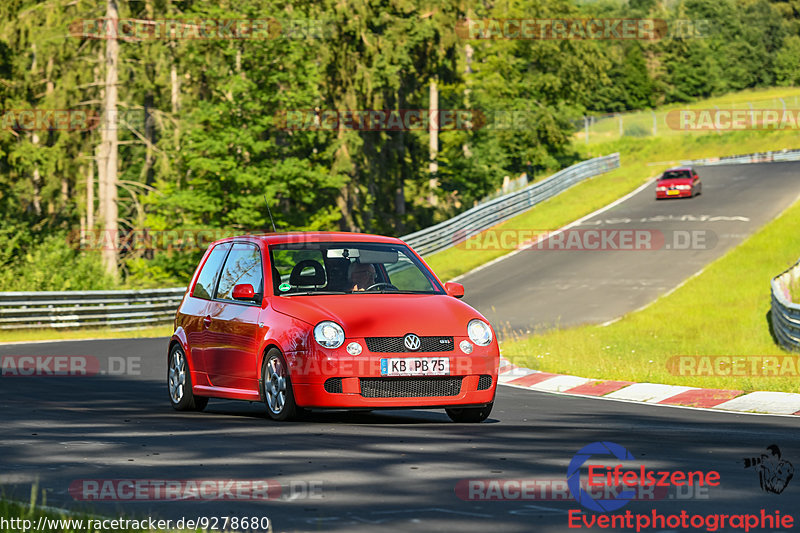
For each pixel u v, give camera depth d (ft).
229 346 137.08
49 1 653.71
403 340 123.85
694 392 179.11
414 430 119.96
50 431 116.78
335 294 132.05
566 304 433.89
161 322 439.22
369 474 88.43
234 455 98.68
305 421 127.65
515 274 515.09
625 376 208.74
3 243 489.67
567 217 654.53
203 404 148.05
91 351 286.25
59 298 391.04
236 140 648.79
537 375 219.82
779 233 539.70
